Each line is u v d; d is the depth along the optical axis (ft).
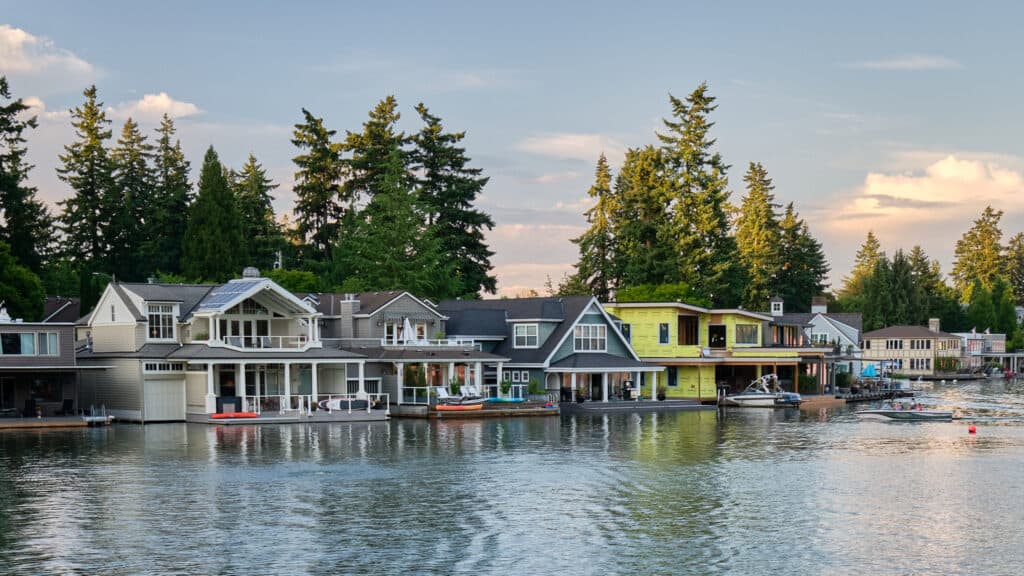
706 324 318.45
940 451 185.57
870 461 171.12
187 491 138.92
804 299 536.01
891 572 102.42
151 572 101.14
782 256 530.68
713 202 420.77
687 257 413.18
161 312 229.86
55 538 113.19
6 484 143.23
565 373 285.23
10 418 216.95
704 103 420.77
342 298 269.44
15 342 216.33
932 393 403.54
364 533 116.16
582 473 155.74
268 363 234.17
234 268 349.41
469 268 391.65
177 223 391.04
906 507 131.54
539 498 135.95
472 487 143.33
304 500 133.69
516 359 277.44
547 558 106.73
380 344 259.80
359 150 391.45
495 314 285.23
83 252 390.01
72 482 144.97
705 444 193.57
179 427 216.54
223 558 105.91
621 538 114.73
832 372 357.00
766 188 521.24
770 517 125.39
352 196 390.63
